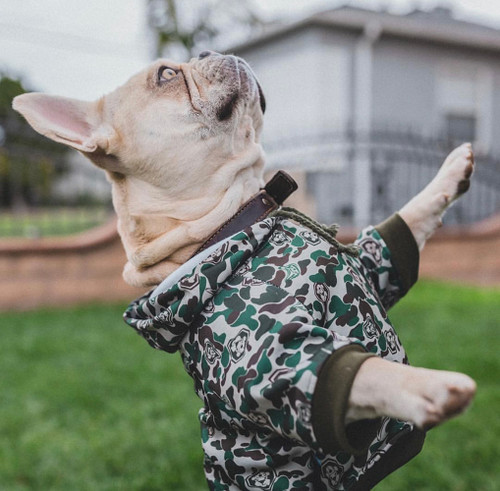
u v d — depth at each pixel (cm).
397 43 1155
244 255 137
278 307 125
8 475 300
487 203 1041
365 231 175
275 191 154
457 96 1226
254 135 169
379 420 125
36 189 816
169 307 134
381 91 1150
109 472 303
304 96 1135
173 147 156
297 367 115
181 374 440
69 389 407
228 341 127
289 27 1127
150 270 157
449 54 1206
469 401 101
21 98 164
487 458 299
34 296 645
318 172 1010
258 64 1233
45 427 352
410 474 287
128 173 163
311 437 113
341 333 134
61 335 543
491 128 1258
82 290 666
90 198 870
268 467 133
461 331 537
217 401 132
